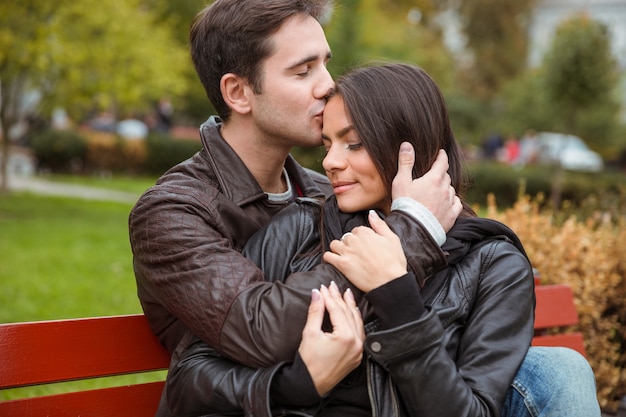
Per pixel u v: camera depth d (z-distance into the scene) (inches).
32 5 468.4
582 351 116.1
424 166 79.7
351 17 465.1
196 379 73.7
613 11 1706.4
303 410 71.5
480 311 76.5
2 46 464.8
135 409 87.4
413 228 74.7
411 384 70.0
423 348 69.5
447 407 69.5
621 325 146.6
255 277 75.7
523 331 76.6
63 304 225.5
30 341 79.6
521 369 77.2
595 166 877.8
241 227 86.0
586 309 138.9
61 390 167.9
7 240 341.7
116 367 84.5
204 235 78.1
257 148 90.0
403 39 882.1
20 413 80.2
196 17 92.3
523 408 76.0
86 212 472.7
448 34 1590.8
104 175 756.6
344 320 70.7
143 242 80.0
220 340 73.4
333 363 70.0
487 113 1285.7
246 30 84.9
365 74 80.5
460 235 79.1
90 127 858.8
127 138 768.9
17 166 727.1
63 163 741.3
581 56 615.2
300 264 80.4
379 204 81.7
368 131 78.4
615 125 837.8
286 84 85.3
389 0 1242.6
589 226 160.1
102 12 487.2
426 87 81.3
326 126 81.5
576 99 623.8
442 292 77.1
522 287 77.9
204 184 85.4
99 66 502.6
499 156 1095.0
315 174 103.4
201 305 74.6
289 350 71.5
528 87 896.3
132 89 517.7
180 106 913.5
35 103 559.5
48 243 338.6
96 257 307.4
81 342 82.6
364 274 71.9
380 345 69.6
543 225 154.8
